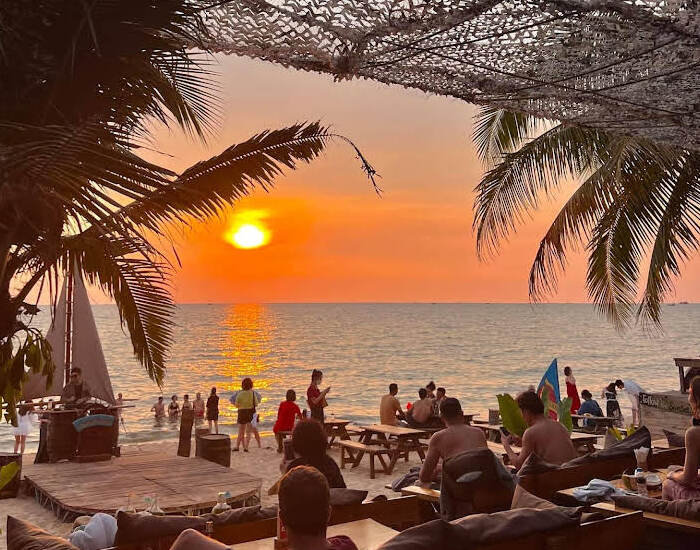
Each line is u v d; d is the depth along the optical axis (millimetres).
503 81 4066
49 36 3811
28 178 3674
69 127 3699
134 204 4844
